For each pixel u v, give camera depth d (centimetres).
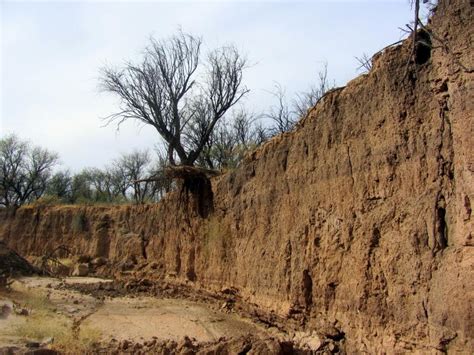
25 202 5981
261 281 1557
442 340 740
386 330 912
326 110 1262
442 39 805
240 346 1045
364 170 1055
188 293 2284
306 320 1242
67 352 1134
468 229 727
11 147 5722
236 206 1908
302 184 1366
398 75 959
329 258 1166
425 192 855
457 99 766
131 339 1361
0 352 1061
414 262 848
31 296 1962
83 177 6562
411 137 905
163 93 2889
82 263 3753
